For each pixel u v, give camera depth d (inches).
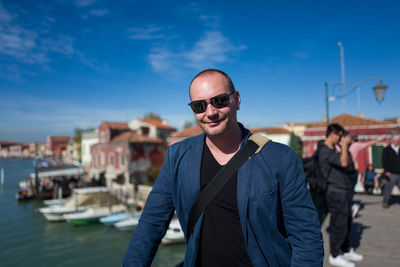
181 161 53.4
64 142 4766.2
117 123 1736.0
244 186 47.2
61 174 1526.8
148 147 1508.4
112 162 1562.5
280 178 46.9
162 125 1857.8
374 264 142.9
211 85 48.7
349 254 150.6
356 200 327.3
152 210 54.1
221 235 48.9
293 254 46.3
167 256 681.6
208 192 49.4
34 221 1061.8
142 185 1333.7
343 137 140.6
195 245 50.4
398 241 175.8
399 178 267.9
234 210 48.5
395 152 267.6
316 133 849.5
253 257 46.6
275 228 47.1
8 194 1678.2
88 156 2186.3
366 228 207.2
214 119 48.6
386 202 275.4
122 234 880.9
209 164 52.0
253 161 48.3
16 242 839.1
